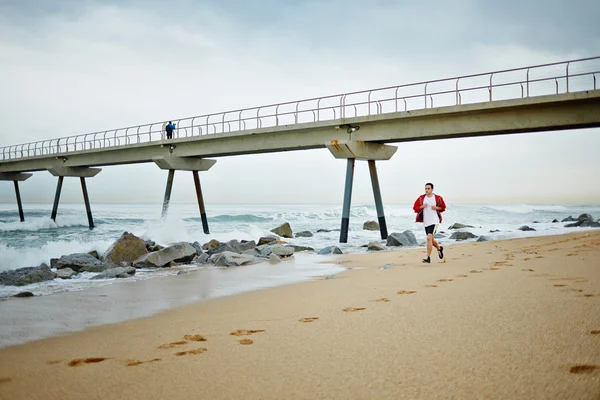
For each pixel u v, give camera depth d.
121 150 42.53
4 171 57.97
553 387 3.17
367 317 5.91
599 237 18.50
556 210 74.56
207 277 12.41
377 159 28.39
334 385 3.56
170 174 39.16
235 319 6.58
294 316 6.43
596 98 19.80
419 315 5.77
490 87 22.22
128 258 16.42
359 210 61.28
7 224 45.19
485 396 3.12
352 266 14.05
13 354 5.37
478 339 4.50
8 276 11.70
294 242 26.50
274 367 4.12
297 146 29.98
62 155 48.16
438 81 23.86
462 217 53.78
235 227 43.25
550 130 22.48
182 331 6.00
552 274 8.49
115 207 105.12
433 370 3.73
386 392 3.34
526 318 5.19
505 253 13.90
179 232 29.69
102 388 3.88
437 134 24.12
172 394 3.61
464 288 7.63
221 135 33.66
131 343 5.52
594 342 4.14
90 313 7.87
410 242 22.48
